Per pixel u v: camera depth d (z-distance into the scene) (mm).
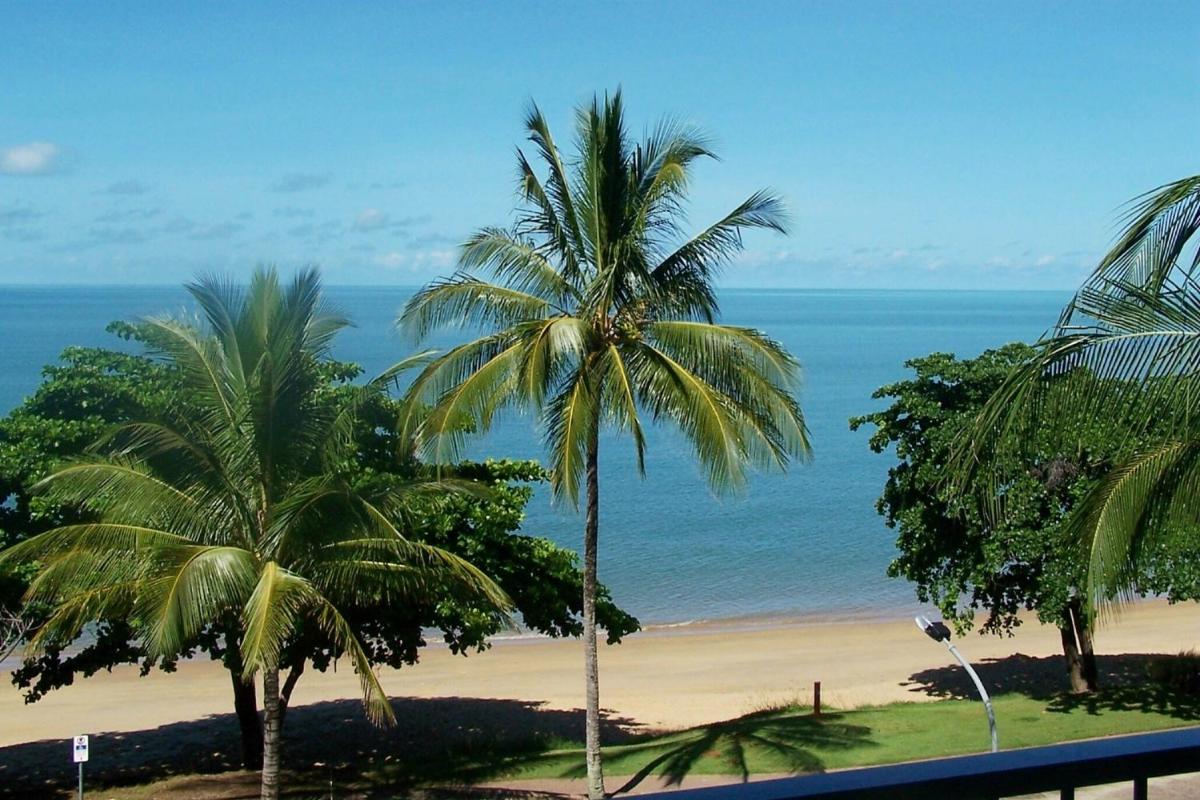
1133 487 10766
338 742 25766
